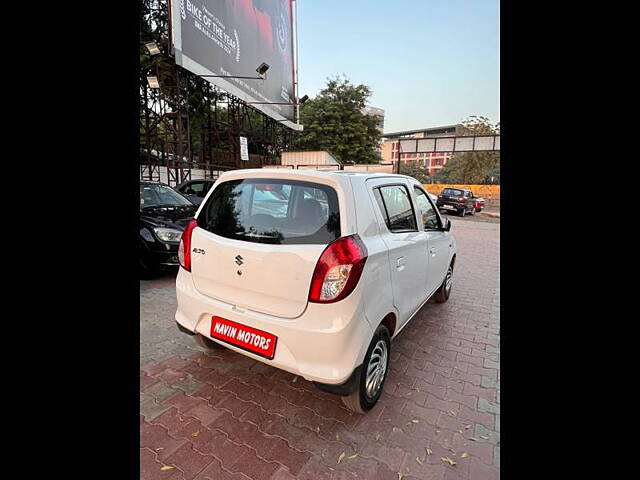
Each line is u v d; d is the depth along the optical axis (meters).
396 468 1.84
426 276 3.22
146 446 1.93
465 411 2.33
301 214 2.08
